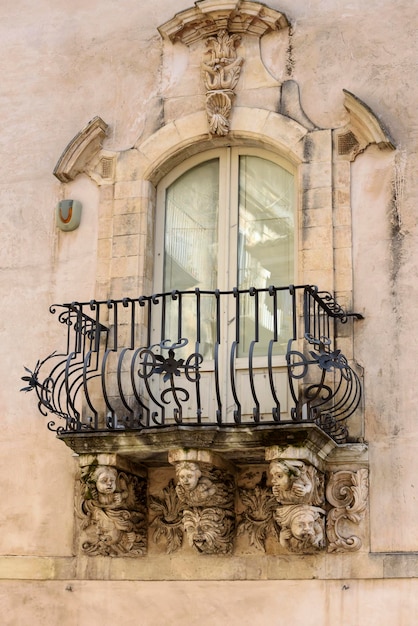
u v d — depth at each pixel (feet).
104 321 40.34
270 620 36.24
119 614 37.81
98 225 41.52
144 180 41.29
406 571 35.22
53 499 39.52
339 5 40.73
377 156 38.86
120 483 37.27
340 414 36.68
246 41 41.39
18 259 42.32
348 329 37.73
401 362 37.04
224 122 40.50
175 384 39.68
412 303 37.37
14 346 41.45
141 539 38.04
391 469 36.27
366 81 39.70
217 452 36.19
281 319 39.55
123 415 39.01
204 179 41.75
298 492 35.01
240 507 37.60
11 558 39.29
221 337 39.83
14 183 43.16
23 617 38.73
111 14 43.73
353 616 35.47
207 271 40.96
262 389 38.73
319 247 38.65
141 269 40.50
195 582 37.35
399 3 40.09
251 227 40.81
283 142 39.88
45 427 40.34
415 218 37.96
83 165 42.16
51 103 43.57
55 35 44.27
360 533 36.04
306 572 36.19
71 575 38.55
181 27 41.83
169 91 41.91
